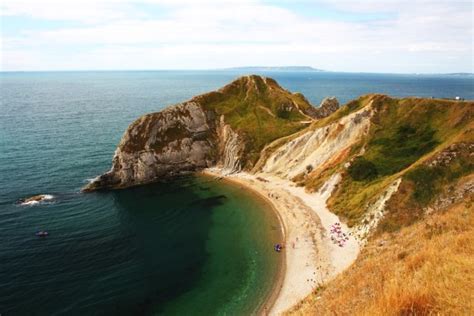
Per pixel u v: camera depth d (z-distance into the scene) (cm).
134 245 6275
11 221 6981
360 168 7325
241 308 4638
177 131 11062
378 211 5747
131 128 10206
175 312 4588
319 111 14138
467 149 5869
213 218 7419
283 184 8856
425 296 1095
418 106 8069
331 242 5856
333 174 7756
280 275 5262
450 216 2969
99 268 5528
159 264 5681
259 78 13800
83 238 6462
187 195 8812
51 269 5422
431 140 7162
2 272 5288
